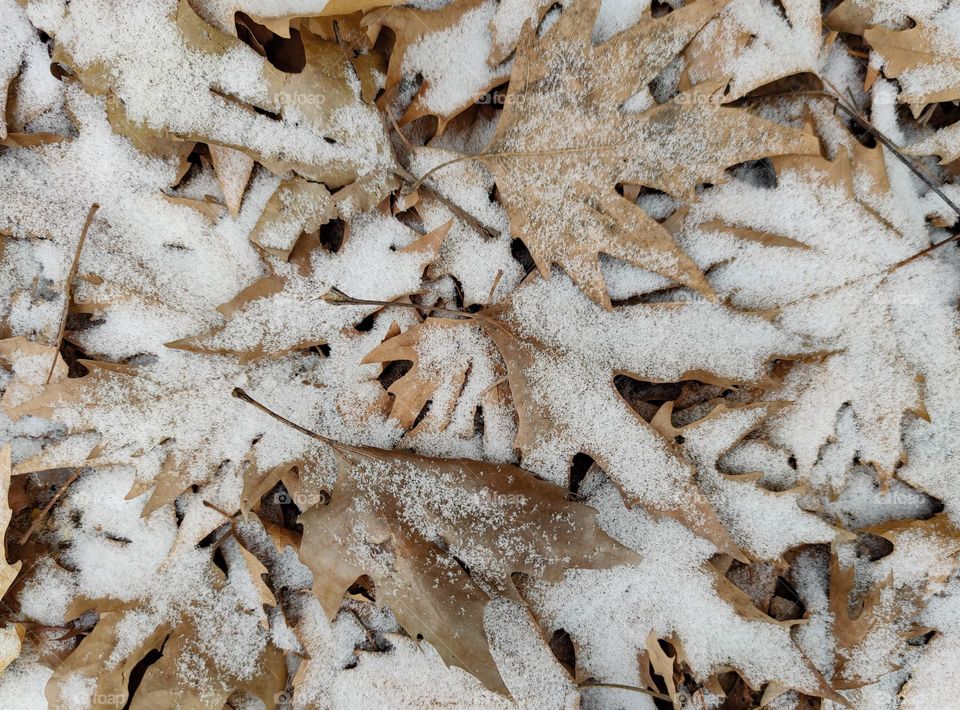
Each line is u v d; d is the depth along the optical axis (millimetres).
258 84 534
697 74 542
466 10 540
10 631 560
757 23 539
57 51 533
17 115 542
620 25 546
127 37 532
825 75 554
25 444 566
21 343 553
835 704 563
